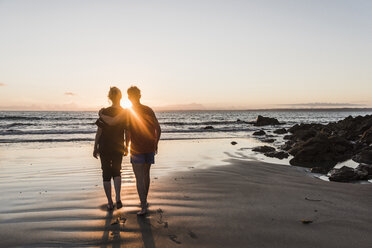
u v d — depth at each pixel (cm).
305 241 309
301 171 779
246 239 313
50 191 518
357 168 739
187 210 411
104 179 407
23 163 848
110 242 303
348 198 486
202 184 586
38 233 324
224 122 4525
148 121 392
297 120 6241
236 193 514
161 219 371
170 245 296
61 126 3247
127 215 386
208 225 352
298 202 459
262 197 488
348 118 3045
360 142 1409
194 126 3597
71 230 334
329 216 390
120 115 392
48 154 1056
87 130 2438
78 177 648
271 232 333
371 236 324
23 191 516
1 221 362
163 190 529
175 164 848
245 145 1430
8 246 292
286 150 1252
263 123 4078
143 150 389
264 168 804
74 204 436
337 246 297
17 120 4538
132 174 687
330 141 1105
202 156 1028
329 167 861
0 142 1523
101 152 404
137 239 310
